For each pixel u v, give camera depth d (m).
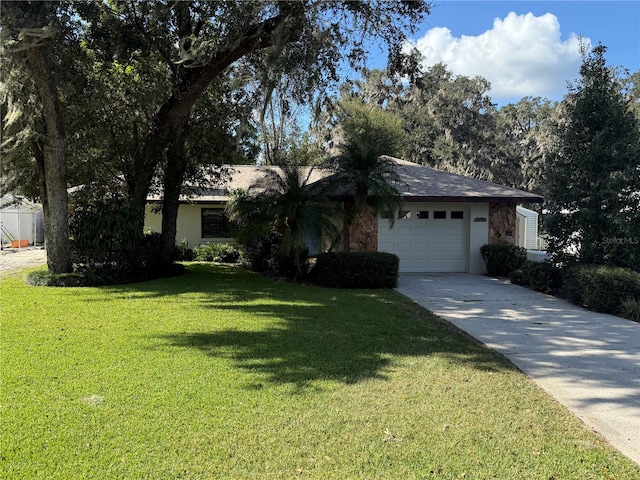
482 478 3.17
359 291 11.12
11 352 5.73
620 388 4.95
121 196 14.66
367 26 11.11
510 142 39.66
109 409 4.09
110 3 11.43
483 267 14.54
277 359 5.65
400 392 4.66
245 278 13.38
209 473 3.14
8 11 9.05
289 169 12.52
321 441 3.61
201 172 14.91
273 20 11.19
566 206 10.77
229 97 14.72
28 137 10.99
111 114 13.34
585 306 9.38
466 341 6.73
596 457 3.48
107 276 12.02
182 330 7.01
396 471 3.23
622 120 10.01
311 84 11.52
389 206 12.14
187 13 11.60
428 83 19.66
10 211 25.06
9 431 3.65
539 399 4.59
